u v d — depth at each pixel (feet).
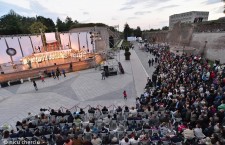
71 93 66.33
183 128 29.84
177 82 51.96
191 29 129.80
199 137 27.25
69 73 98.99
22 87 78.64
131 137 28.25
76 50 136.36
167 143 26.76
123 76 84.58
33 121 37.91
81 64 108.37
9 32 177.47
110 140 29.09
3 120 48.65
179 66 72.33
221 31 93.86
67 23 265.13
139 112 37.63
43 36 128.88
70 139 28.12
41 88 74.79
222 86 44.42
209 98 38.81
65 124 34.94
